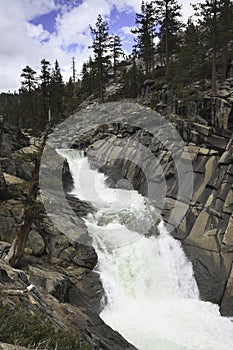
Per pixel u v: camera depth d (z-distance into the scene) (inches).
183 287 786.2
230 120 1013.2
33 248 725.9
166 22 1738.4
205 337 590.9
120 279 750.5
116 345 484.4
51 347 227.0
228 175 914.1
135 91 1825.8
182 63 1362.0
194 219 898.7
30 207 605.9
